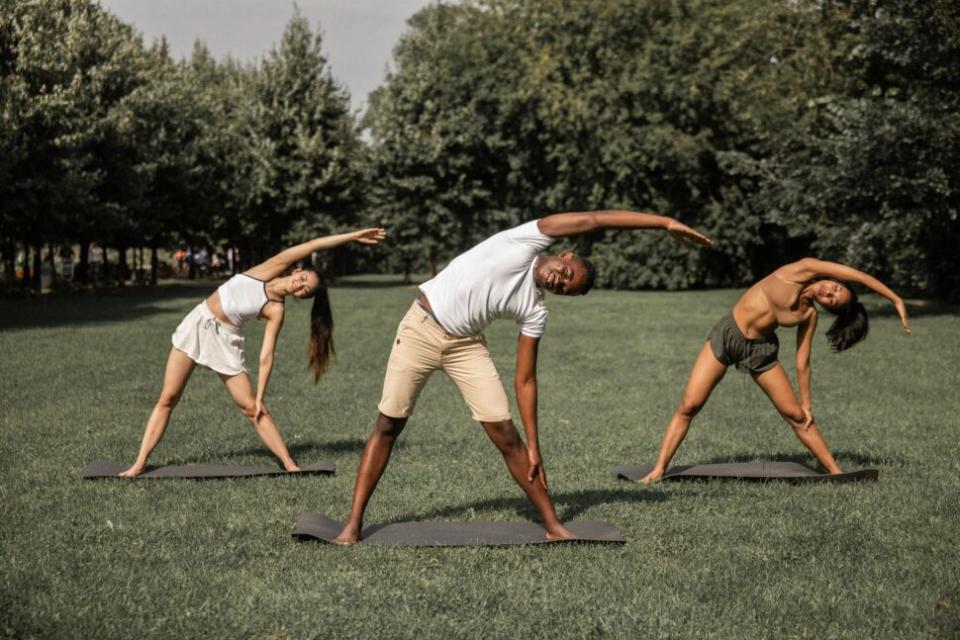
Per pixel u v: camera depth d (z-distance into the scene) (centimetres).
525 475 582
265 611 464
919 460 862
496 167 5059
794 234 2784
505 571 532
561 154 4438
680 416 780
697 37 4231
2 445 903
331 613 461
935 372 1502
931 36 2308
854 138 2314
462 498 716
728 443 957
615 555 564
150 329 2234
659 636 440
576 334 2223
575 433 1017
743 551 577
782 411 783
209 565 535
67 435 960
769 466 812
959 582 518
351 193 4956
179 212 4441
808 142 2556
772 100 3091
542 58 4381
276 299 785
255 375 1489
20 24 3155
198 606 471
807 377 778
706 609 474
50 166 3209
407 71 4956
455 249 5056
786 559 562
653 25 4341
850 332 759
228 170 4944
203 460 862
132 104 3709
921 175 2288
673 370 1577
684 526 629
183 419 1070
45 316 2656
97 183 3344
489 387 573
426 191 4869
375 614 462
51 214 3284
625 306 3203
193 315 787
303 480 766
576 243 4588
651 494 726
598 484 770
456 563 544
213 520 633
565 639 438
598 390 1357
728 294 3912
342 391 1328
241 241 5266
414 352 571
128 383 1355
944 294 3019
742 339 770
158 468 796
